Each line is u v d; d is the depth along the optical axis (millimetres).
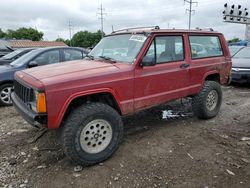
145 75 4160
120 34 4746
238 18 24516
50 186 3268
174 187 3234
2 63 7961
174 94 4691
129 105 4059
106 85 3713
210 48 5465
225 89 8797
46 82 3281
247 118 5645
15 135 4754
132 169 3613
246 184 3287
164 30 4492
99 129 3699
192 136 4672
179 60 4754
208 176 3449
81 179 3400
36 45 48750
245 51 10242
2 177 3447
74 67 3965
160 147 4242
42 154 4043
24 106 3688
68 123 3467
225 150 4145
